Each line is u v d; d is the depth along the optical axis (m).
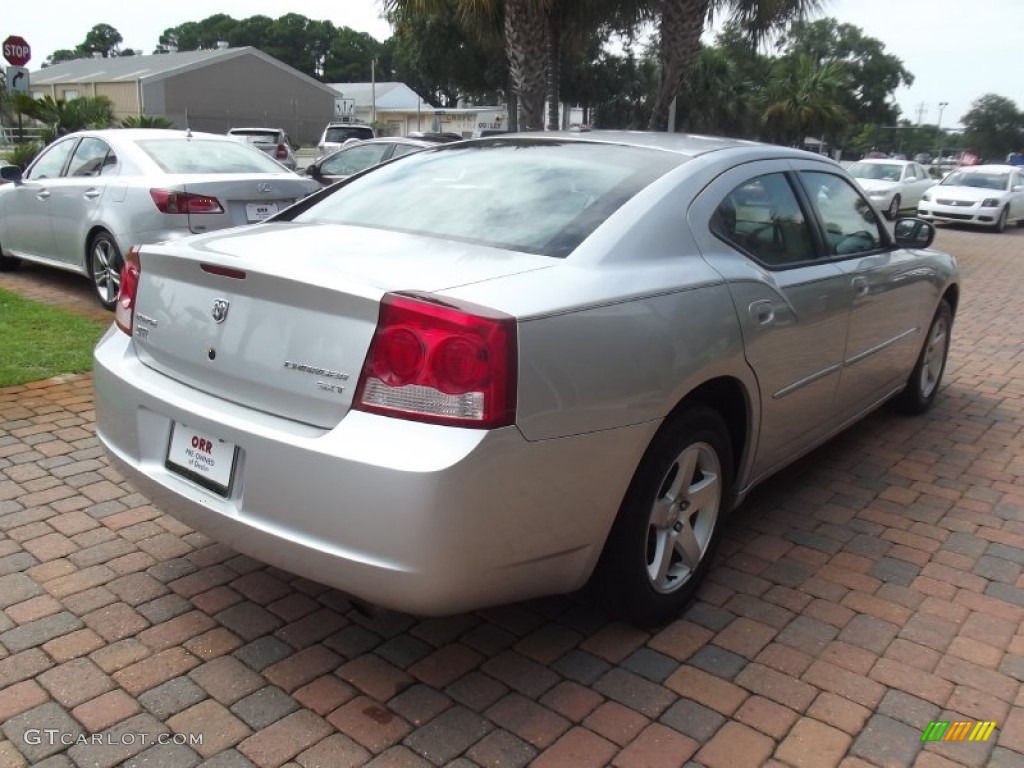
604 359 2.50
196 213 6.83
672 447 2.82
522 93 11.63
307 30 94.19
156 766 2.31
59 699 2.55
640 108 37.19
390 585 2.27
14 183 8.26
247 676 2.70
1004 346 7.74
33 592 3.10
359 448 2.25
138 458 2.84
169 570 3.28
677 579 3.09
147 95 47.41
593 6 12.81
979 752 2.48
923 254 4.93
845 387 4.07
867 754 2.46
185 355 2.73
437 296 2.29
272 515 2.41
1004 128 91.06
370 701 2.60
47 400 5.01
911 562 3.60
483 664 2.80
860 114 78.75
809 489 4.34
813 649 2.96
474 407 2.23
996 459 4.82
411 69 31.47
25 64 16.34
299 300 2.42
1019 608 3.27
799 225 3.71
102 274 7.27
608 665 2.82
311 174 11.97
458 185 3.32
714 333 2.90
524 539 2.41
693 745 2.47
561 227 2.87
